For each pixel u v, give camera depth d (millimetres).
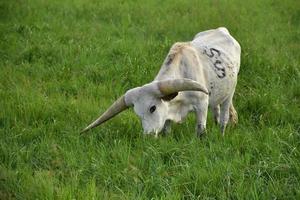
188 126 22219
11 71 28391
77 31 36500
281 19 42219
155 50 32750
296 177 17688
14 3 41531
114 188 17609
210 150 19547
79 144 20297
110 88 26391
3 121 22641
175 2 46125
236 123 23109
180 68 20078
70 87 26797
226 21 38688
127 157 19172
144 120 18766
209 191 17031
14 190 17312
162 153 19516
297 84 27250
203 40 22406
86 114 23172
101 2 45062
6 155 19625
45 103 23969
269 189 16984
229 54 22328
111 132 21484
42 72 28844
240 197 16578
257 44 34219
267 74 28969
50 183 17125
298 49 34031
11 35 34750
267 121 23562
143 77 28062
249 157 18969
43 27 36938
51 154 19922
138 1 46469
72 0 45000
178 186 17359
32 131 21594
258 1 47594
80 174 18266
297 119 23297
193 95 19922
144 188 17359
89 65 29703
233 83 22391
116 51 32469
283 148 19859
